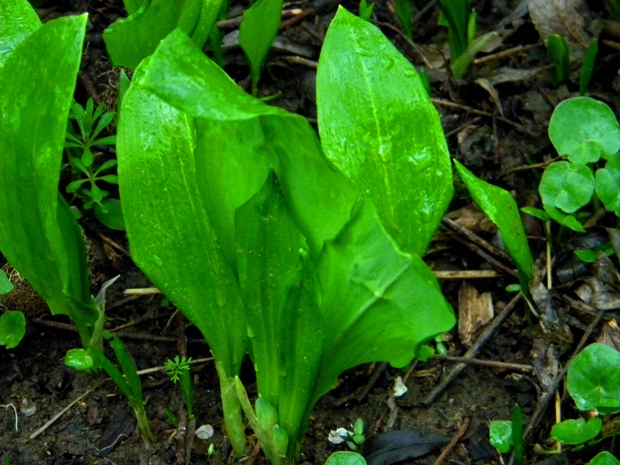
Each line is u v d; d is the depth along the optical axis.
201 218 0.33
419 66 0.55
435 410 0.40
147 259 0.33
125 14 0.56
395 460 0.38
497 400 0.41
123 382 0.36
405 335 0.30
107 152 0.49
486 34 0.54
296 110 0.53
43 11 0.56
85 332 0.39
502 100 0.53
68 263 0.35
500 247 0.46
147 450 0.38
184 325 0.43
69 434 0.39
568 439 0.35
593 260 0.44
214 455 0.38
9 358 0.42
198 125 0.29
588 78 0.50
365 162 0.34
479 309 0.44
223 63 0.54
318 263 0.30
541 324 0.43
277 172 0.29
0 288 0.38
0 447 0.39
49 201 0.32
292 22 0.56
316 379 0.32
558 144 0.44
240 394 0.34
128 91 0.33
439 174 0.34
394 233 0.30
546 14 0.54
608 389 0.35
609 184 0.43
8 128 0.31
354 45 0.34
